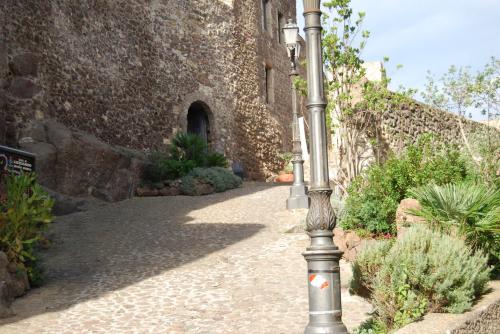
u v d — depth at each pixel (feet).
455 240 18.47
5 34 41.91
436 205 22.13
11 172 29.71
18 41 42.98
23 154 31.17
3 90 40.73
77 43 48.57
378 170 29.58
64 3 47.67
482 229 20.95
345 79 39.52
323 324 13.69
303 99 88.38
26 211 25.00
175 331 18.84
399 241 18.13
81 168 43.27
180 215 39.55
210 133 63.57
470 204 21.45
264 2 80.43
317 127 14.46
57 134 42.78
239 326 19.22
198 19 64.03
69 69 47.39
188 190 48.03
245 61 71.15
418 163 29.55
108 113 50.98
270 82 78.54
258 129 72.13
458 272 16.57
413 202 23.90
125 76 53.47
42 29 45.19
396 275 16.72
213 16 66.33
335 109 38.17
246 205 42.73
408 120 41.78
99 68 50.62
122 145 52.08
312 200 14.33
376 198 28.12
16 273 23.56
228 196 47.21
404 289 16.43
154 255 29.45
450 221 21.34
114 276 25.96
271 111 76.43
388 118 39.81
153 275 25.85
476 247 20.97
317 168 14.34
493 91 39.42
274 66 79.51
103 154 45.16
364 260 18.22
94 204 42.70
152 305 21.70
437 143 43.14
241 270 26.30
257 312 20.65
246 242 31.68
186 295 22.84
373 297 17.52
